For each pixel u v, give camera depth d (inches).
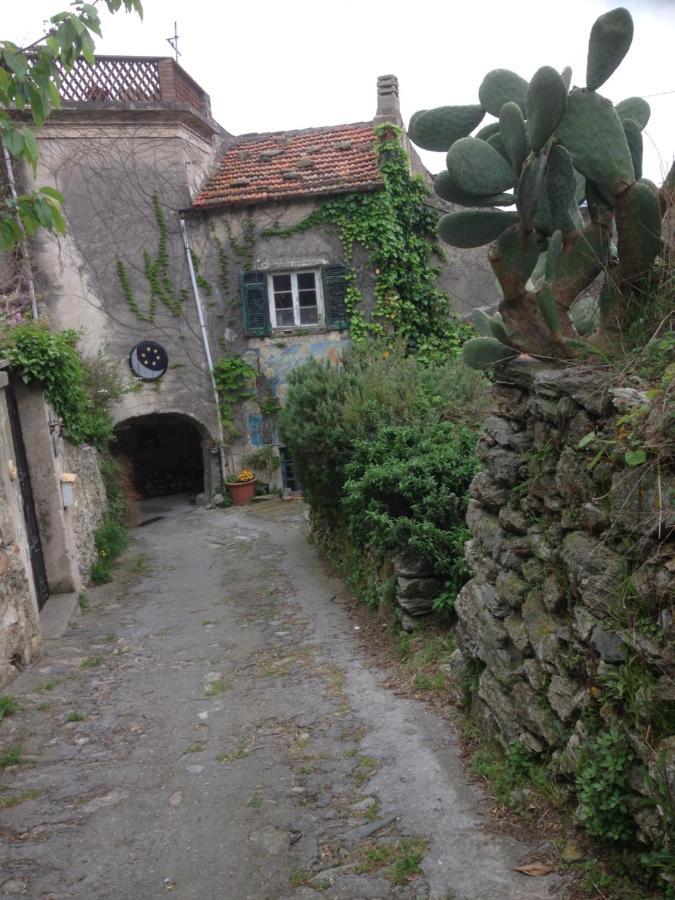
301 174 617.3
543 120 131.2
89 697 232.8
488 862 125.2
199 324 620.1
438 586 239.3
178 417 668.7
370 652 246.5
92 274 603.5
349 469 297.0
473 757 159.8
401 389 331.9
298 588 353.1
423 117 160.2
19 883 135.9
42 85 148.2
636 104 159.3
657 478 103.3
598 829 112.8
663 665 100.6
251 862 137.3
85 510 434.0
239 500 623.2
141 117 597.6
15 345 339.9
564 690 127.8
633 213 132.0
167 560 459.5
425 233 617.3
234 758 180.7
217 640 286.0
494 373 163.2
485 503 169.3
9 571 256.5
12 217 166.1
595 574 116.1
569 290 148.8
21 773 183.0
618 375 122.7
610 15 131.8
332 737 185.0
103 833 152.4
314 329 610.9
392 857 131.8
